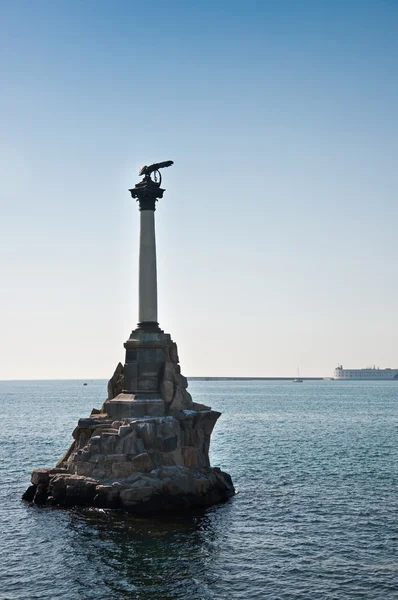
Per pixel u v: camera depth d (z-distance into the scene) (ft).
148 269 172.76
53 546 120.06
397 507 152.15
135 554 115.65
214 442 286.46
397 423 402.52
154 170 175.42
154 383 168.66
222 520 138.92
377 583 102.94
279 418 451.12
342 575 106.42
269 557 115.14
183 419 164.25
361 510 149.07
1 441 291.38
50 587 101.30
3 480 188.24
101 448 152.15
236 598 97.04
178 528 131.54
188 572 107.24
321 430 350.84
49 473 155.12
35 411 545.03
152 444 153.99
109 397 177.47
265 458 232.32
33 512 143.95
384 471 202.80
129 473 147.02
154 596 97.66
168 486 144.15
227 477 170.30
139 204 174.70
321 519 140.97
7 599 96.78
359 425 386.52
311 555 116.37
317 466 213.25
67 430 352.49
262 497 162.91
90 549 118.42
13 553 116.78
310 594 98.63
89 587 101.04
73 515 139.85
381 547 121.08
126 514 139.74
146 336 170.30
